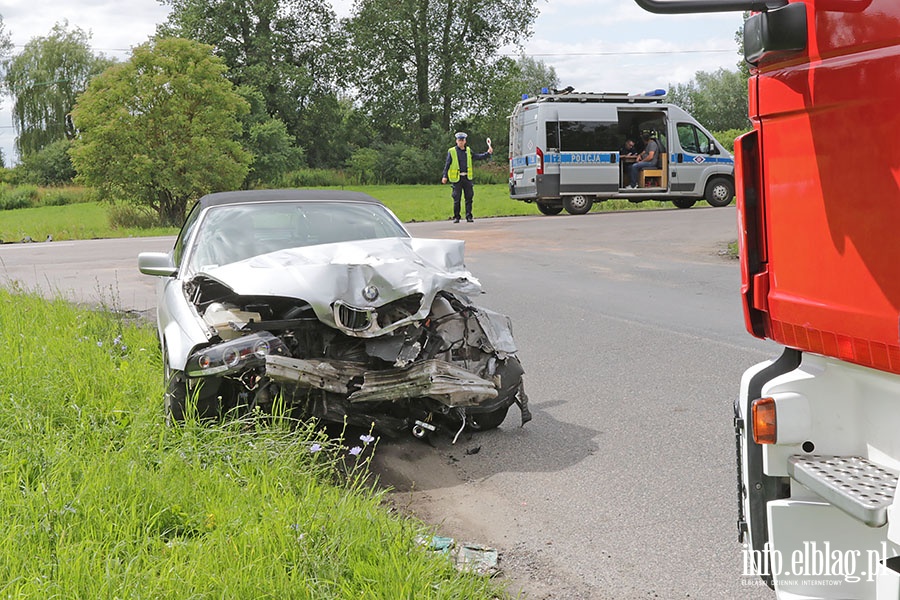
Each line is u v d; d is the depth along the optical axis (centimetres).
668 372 751
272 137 6178
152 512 423
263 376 539
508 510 475
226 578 345
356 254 587
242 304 586
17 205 6050
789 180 292
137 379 662
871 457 282
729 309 1024
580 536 438
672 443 572
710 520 450
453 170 2381
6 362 678
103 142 3369
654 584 384
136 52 3409
